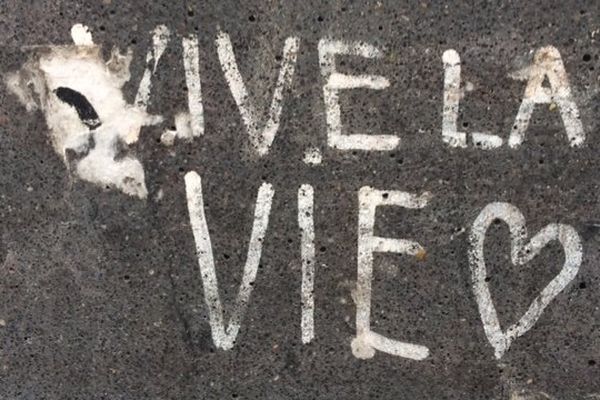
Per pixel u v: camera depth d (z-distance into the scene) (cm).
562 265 196
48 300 206
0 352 210
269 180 193
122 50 184
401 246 197
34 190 195
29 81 187
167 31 182
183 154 192
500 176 190
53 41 183
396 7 178
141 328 208
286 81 185
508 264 197
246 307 204
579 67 180
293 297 203
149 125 190
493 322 202
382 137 188
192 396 211
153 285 204
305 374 210
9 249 201
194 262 201
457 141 188
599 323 201
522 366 206
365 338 205
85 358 211
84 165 193
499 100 184
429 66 182
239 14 181
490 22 178
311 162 191
